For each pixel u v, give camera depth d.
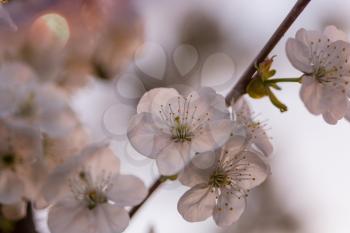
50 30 0.41
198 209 0.36
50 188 0.37
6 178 0.38
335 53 0.37
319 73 0.37
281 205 0.54
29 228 0.40
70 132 0.39
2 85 0.38
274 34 0.36
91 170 0.37
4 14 0.38
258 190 0.54
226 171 0.36
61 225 0.37
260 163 0.36
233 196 0.36
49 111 0.39
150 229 0.40
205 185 0.36
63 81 0.42
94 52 0.43
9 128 0.37
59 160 0.39
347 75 0.37
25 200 0.38
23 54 0.40
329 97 0.37
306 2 0.36
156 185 0.37
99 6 0.42
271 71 0.37
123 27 0.43
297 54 0.37
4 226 0.39
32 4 0.41
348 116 0.37
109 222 0.37
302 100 0.37
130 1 0.44
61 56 0.41
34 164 0.38
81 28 0.42
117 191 0.37
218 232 0.51
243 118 0.37
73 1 0.41
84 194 0.37
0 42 0.40
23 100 0.38
